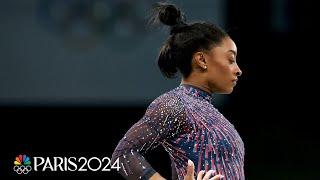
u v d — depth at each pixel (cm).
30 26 1523
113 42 1541
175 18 738
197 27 726
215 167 688
